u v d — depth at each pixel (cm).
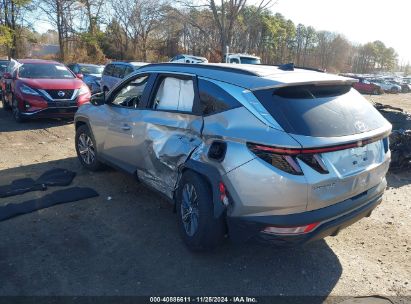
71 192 499
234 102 326
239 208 307
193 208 357
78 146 602
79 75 1104
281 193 286
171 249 371
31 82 950
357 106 345
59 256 353
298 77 332
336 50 8562
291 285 324
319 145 285
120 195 500
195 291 311
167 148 388
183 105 385
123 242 382
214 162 327
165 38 4350
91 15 3956
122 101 494
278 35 6356
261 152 293
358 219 340
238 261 355
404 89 4012
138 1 4150
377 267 356
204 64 391
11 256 350
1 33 3256
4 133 858
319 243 396
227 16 2247
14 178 549
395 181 637
